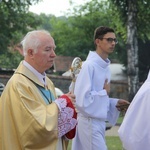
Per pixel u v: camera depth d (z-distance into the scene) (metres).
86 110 5.11
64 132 3.81
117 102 5.52
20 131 3.51
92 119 5.17
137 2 22.33
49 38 3.73
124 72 35.41
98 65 5.28
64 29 39.69
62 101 3.75
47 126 3.51
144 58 31.16
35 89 3.72
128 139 3.97
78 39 39.03
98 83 5.27
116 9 22.81
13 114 3.55
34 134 3.49
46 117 3.54
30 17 25.55
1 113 3.62
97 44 5.35
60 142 3.91
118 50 34.38
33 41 3.70
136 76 21.81
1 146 3.58
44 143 3.54
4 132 3.57
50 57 3.74
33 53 3.72
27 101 3.58
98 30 5.34
